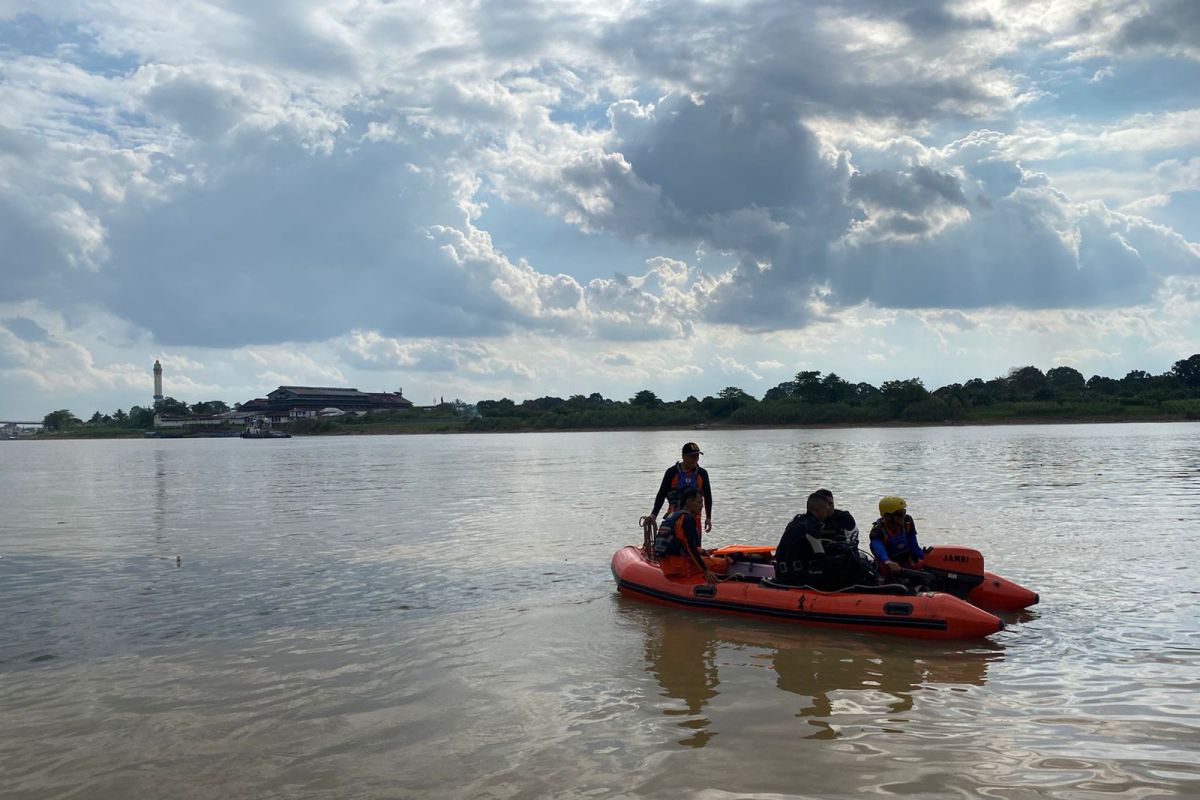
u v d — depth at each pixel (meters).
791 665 7.41
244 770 5.34
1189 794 4.77
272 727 6.05
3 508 22.50
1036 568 11.06
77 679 7.20
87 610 9.80
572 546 14.10
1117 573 10.68
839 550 9.25
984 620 7.93
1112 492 20.62
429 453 60.09
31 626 9.05
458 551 13.71
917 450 44.56
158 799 4.98
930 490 21.75
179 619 9.31
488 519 18.06
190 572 12.17
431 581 11.28
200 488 29.00
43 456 71.25
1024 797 4.77
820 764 5.23
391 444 90.56
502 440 101.31
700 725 5.94
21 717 6.32
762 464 34.78
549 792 4.94
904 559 9.59
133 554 13.91
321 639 8.41
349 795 4.97
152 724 6.15
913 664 7.36
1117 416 105.56
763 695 6.58
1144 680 6.68
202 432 172.62
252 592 10.71
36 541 15.60
